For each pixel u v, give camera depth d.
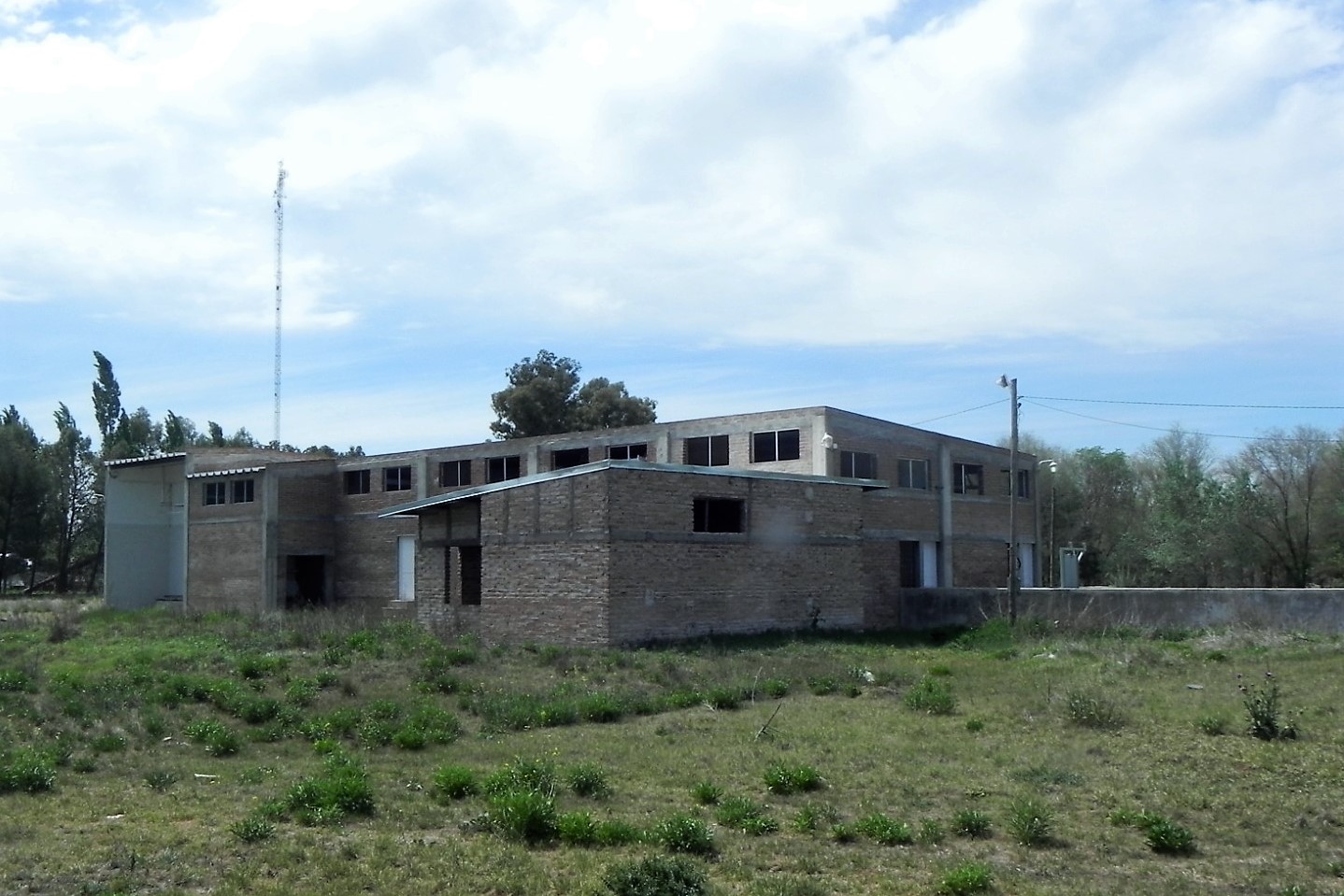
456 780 13.08
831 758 15.23
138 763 15.38
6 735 16.86
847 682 22.67
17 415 82.88
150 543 57.84
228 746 16.39
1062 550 56.50
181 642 31.17
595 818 11.77
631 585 29.36
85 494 83.50
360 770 14.23
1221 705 18.84
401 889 9.39
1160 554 58.12
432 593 36.03
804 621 33.72
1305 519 57.03
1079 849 10.91
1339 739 15.87
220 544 52.12
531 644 29.42
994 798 12.98
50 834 11.31
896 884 9.72
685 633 30.44
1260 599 30.66
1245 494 57.06
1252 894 9.59
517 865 9.99
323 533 51.94
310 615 37.09
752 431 40.41
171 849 10.64
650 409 80.25
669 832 10.81
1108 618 33.34
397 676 23.42
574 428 77.06
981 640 31.70
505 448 47.09
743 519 32.41
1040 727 17.48
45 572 86.75
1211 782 13.62
